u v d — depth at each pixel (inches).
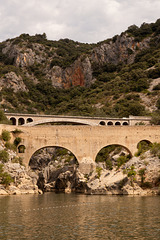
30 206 2255.2
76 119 5004.9
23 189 3250.5
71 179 4042.8
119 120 5305.1
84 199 2659.9
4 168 3181.6
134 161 3213.6
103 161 4414.4
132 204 2246.6
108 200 2506.2
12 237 1398.9
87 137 3737.7
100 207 2164.1
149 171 2965.1
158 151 3184.1
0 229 1535.4
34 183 3779.5
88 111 7396.7
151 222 1657.2
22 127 3688.5
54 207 2217.0
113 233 1456.7
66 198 2810.0
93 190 3144.7
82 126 3740.2
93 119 5162.4
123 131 3801.7
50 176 4591.5
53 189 4266.7
